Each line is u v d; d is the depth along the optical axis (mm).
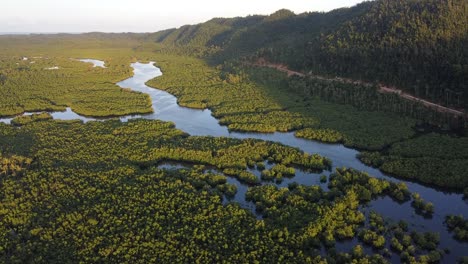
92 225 91000
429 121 153750
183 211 95750
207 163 127938
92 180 111000
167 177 113062
